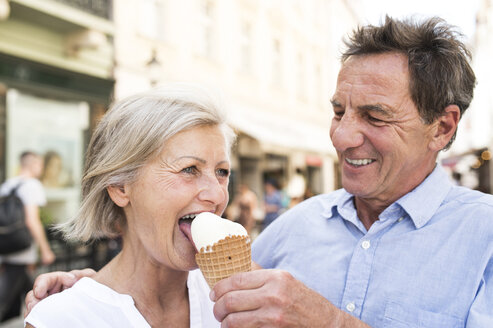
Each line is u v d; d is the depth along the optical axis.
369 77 1.42
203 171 1.26
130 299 1.25
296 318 1.07
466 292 1.37
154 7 9.01
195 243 1.16
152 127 1.21
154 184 1.23
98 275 1.38
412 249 1.47
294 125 14.23
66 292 1.23
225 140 1.33
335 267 1.60
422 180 1.52
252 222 7.17
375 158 1.46
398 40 1.39
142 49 8.51
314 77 16.98
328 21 18.16
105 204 1.37
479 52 14.04
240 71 12.13
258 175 12.41
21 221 4.23
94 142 1.34
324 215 1.71
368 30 1.45
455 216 1.46
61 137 6.94
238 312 1.06
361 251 1.54
